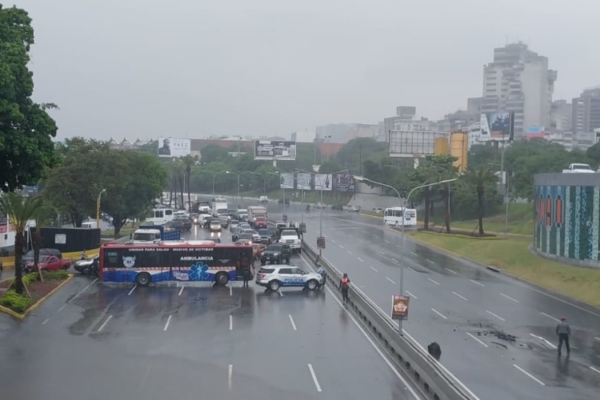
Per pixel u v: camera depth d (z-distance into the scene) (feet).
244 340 125.18
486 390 100.94
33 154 127.75
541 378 108.37
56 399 90.63
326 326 137.69
